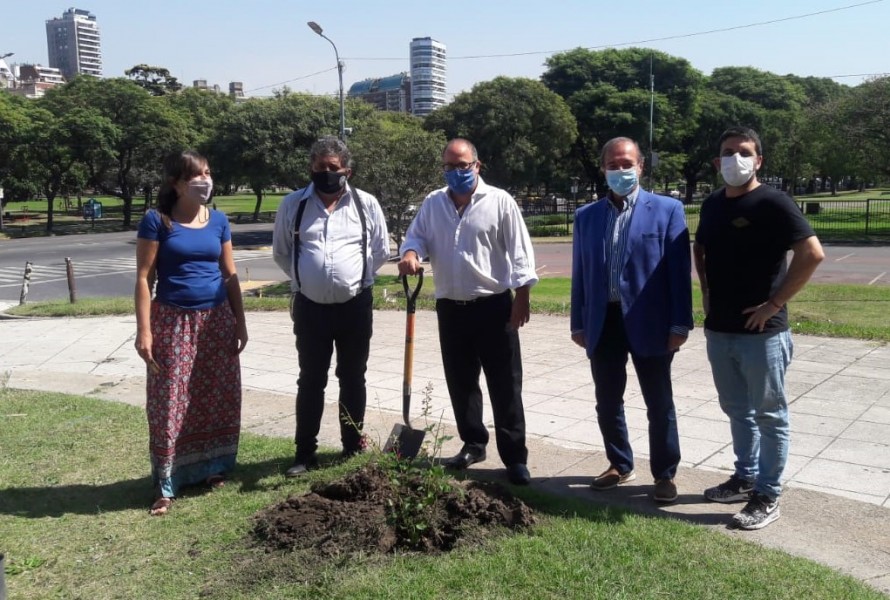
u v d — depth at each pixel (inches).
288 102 1729.8
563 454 195.0
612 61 2308.1
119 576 133.6
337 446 203.0
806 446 196.5
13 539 148.9
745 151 142.5
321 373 181.6
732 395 158.7
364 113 1769.2
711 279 152.6
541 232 1428.4
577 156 2266.2
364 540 137.5
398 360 316.2
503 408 172.9
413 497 142.3
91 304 518.3
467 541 138.6
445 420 227.1
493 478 176.7
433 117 1845.5
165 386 165.0
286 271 183.9
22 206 2682.1
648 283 156.2
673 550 135.4
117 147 1817.2
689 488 169.9
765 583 123.2
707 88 2783.0
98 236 1599.4
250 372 303.7
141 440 211.9
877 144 1273.4
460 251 170.6
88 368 323.9
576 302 171.5
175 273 167.0
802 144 2046.0
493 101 1771.7
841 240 1113.4
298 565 132.1
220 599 124.1
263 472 184.4
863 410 226.5
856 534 145.4
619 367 165.3
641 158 159.2
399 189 672.4
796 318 384.5
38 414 240.1
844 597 118.9
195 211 170.4
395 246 838.5
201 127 2295.8
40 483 180.5
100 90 1852.9
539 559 132.0
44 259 1125.7
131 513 161.5
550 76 2310.5
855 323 383.9
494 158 1813.5
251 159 1674.5
